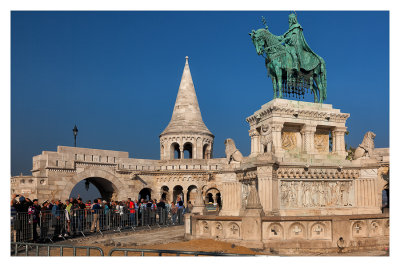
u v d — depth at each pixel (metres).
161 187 51.75
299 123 21.66
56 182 41.59
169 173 51.53
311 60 23.09
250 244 16.59
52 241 20.33
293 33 22.83
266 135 21.64
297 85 22.77
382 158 40.44
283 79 23.16
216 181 51.47
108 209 25.09
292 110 21.36
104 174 46.34
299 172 19.94
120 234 23.47
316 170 20.28
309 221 16.91
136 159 50.34
